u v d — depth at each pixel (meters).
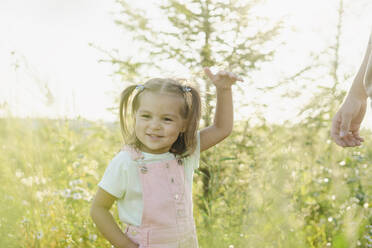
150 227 1.55
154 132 1.57
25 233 2.37
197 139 1.76
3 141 3.21
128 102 1.76
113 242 1.59
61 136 3.34
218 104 1.79
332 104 3.39
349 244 2.27
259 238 2.32
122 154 1.62
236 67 3.18
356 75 1.64
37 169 2.73
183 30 3.14
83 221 2.50
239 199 2.78
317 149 3.30
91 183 2.92
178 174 1.65
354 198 2.73
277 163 2.59
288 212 2.41
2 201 2.50
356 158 3.10
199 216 2.70
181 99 1.63
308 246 2.36
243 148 3.08
